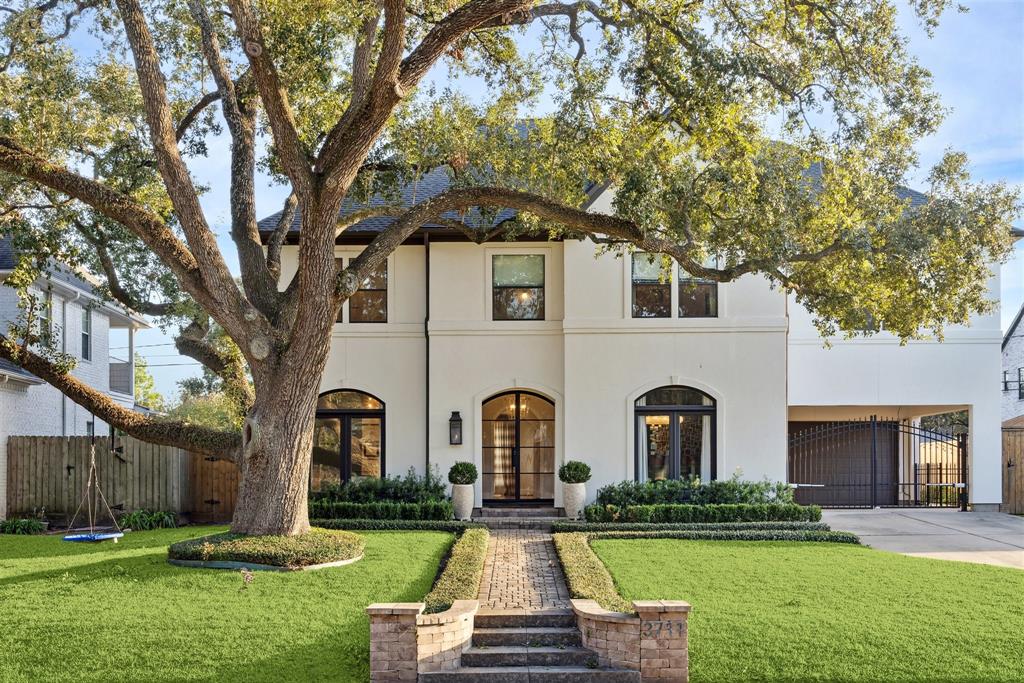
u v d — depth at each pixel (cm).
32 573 1240
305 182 1292
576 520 1822
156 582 1167
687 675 870
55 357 1606
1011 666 853
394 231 1438
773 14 1471
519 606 1048
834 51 1452
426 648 884
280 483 1375
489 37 1620
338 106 1667
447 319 2016
